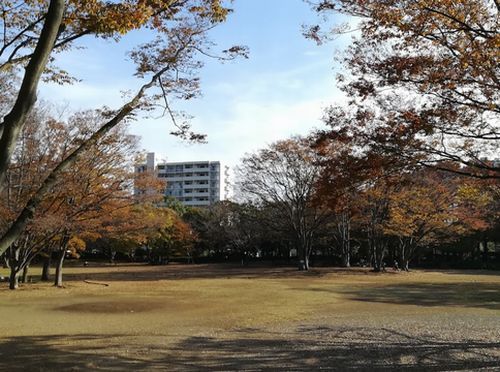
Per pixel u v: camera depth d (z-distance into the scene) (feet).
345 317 48.62
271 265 178.91
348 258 159.63
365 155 31.42
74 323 46.03
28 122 72.64
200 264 201.16
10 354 31.63
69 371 27.25
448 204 112.78
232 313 52.49
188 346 33.88
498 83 27.53
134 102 21.59
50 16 15.01
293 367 27.68
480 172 35.29
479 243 180.75
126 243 180.45
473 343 33.96
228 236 189.26
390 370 26.68
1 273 129.29
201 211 214.69
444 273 134.21
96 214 86.53
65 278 116.88
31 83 14.66
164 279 112.27
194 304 61.26
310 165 123.13
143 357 30.50
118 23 20.67
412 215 115.75
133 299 67.51
